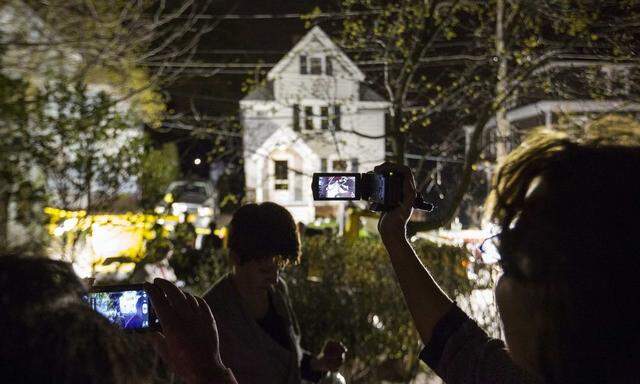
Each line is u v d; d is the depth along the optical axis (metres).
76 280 0.96
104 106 5.95
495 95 8.07
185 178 7.63
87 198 5.73
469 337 1.67
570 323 1.04
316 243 7.20
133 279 5.67
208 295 2.83
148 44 11.67
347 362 6.41
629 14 7.38
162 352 1.64
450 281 5.86
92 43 10.17
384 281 6.58
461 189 7.15
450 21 8.28
